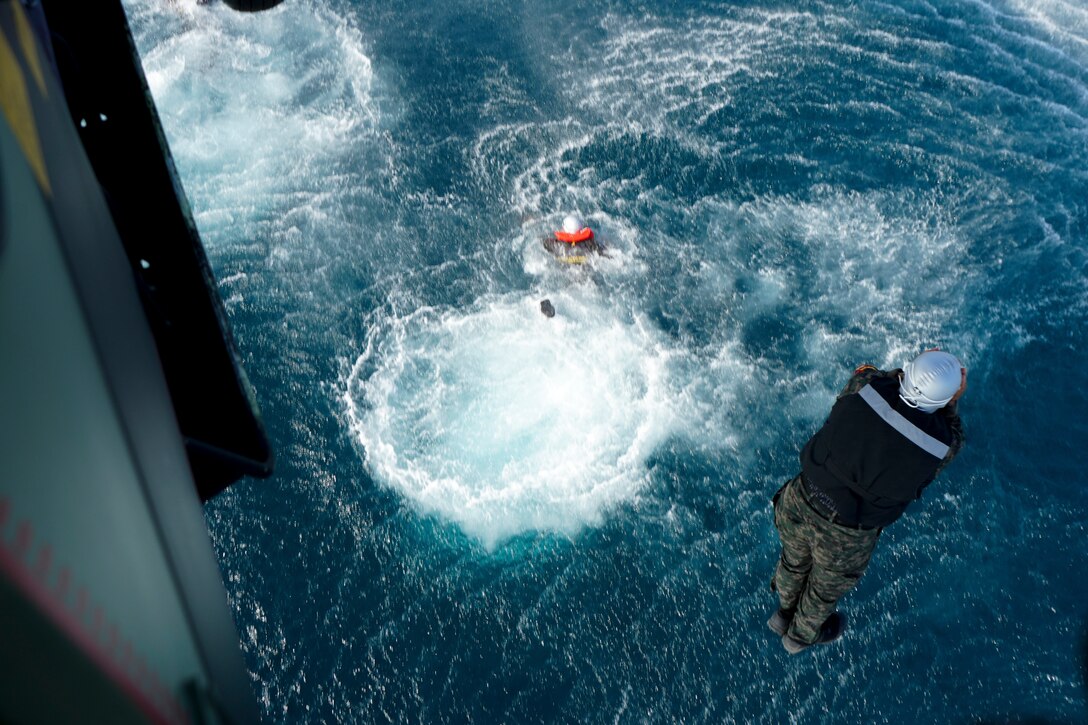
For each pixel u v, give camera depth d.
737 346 7.12
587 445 6.56
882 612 5.75
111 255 0.92
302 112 9.31
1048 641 5.57
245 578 5.96
